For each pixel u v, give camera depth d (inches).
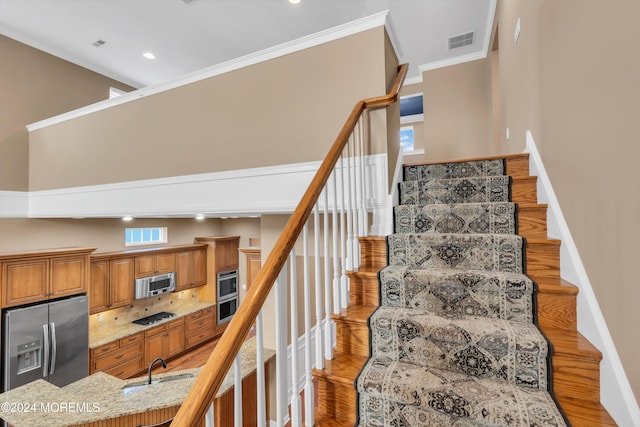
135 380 116.8
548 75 68.6
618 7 39.1
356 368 50.4
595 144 45.9
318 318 50.5
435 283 57.4
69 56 192.5
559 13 61.7
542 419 37.1
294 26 164.2
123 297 214.5
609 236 41.4
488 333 46.8
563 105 59.7
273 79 93.8
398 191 88.6
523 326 49.7
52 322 162.6
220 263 285.6
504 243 61.5
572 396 42.2
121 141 126.3
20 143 169.6
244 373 124.3
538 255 59.8
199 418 25.3
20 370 149.9
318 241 50.3
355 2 146.6
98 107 133.3
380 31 80.2
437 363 49.1
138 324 223.0
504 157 87.0
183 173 109.7
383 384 44.9
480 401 40.3
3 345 146.0
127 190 124.3
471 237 63.9
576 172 53.1
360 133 78.3
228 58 196.9
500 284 53.5
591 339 44.4
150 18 158.6
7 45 168.4
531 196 77.2
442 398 41.1
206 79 105.1
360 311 58.6
